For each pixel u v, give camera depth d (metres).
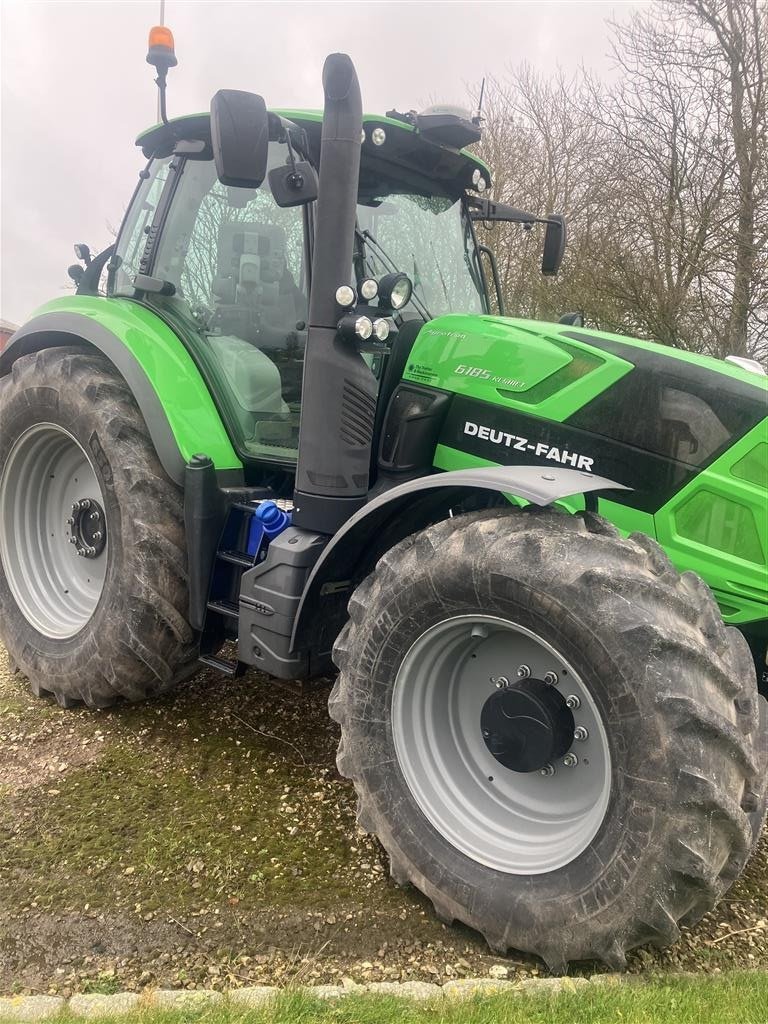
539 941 2.02
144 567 3.06
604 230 10.91
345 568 2.68
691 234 10.13
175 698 3.56
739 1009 1.82
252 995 1.91
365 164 3.08
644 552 2.09
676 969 2.06
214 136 2.32
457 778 2.36
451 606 2.18
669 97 10.57
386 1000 1.86
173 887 2.32
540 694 2.15
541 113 13.70
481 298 3.67
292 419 3.10
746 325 9.82
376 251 3.04
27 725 3.29
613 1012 1.80
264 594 2.72
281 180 2.49
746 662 2.14
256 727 3.31
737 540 2.42
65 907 2.23
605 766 1.96
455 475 2.25
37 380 3.47
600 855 1.94
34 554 3.76
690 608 2.00
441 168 3.31
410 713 2.36
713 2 10.04
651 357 2.59
